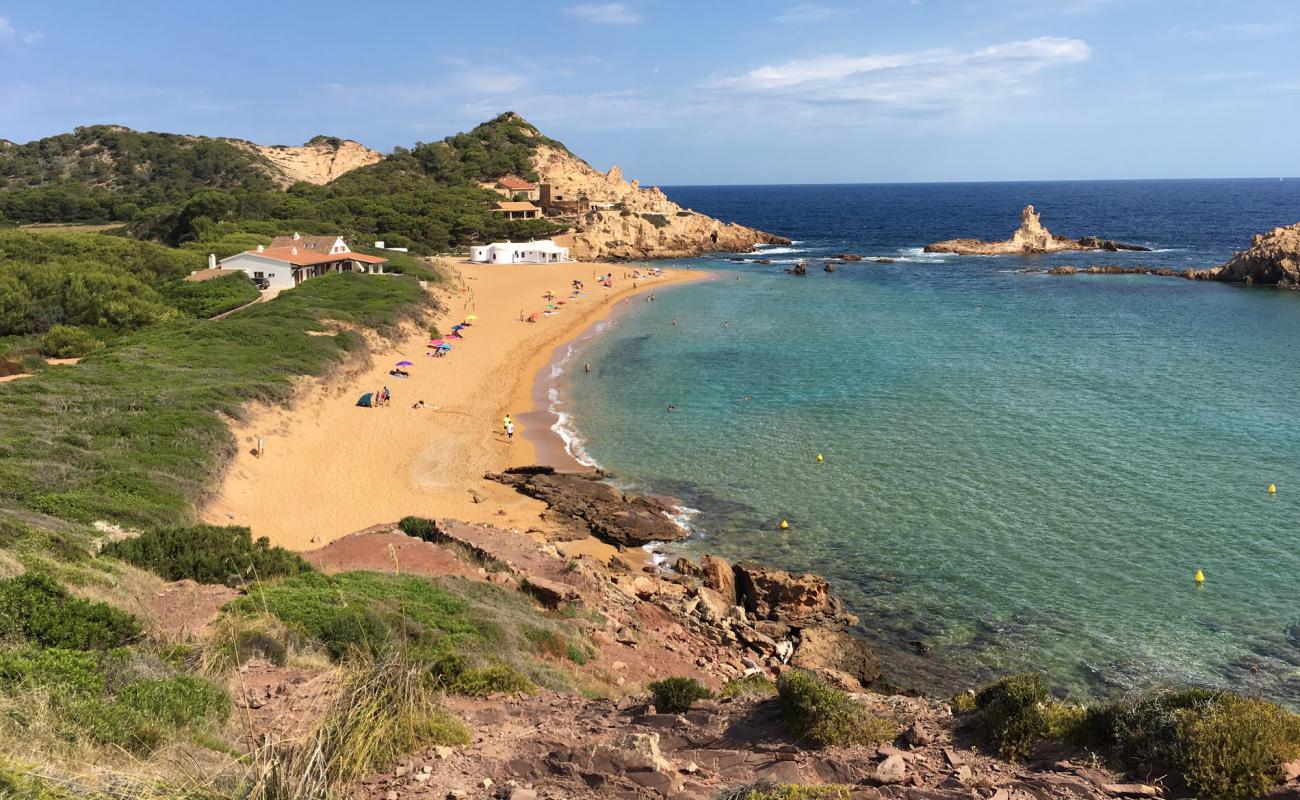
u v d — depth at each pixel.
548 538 36.72
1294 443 46.62
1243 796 9.41
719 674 25.02
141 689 12.82
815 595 31.22
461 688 16.17
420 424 52.53
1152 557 33.81
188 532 26.67
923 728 12.47
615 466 46.47
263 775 9.39
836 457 46.84
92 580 20.19
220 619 19.05
